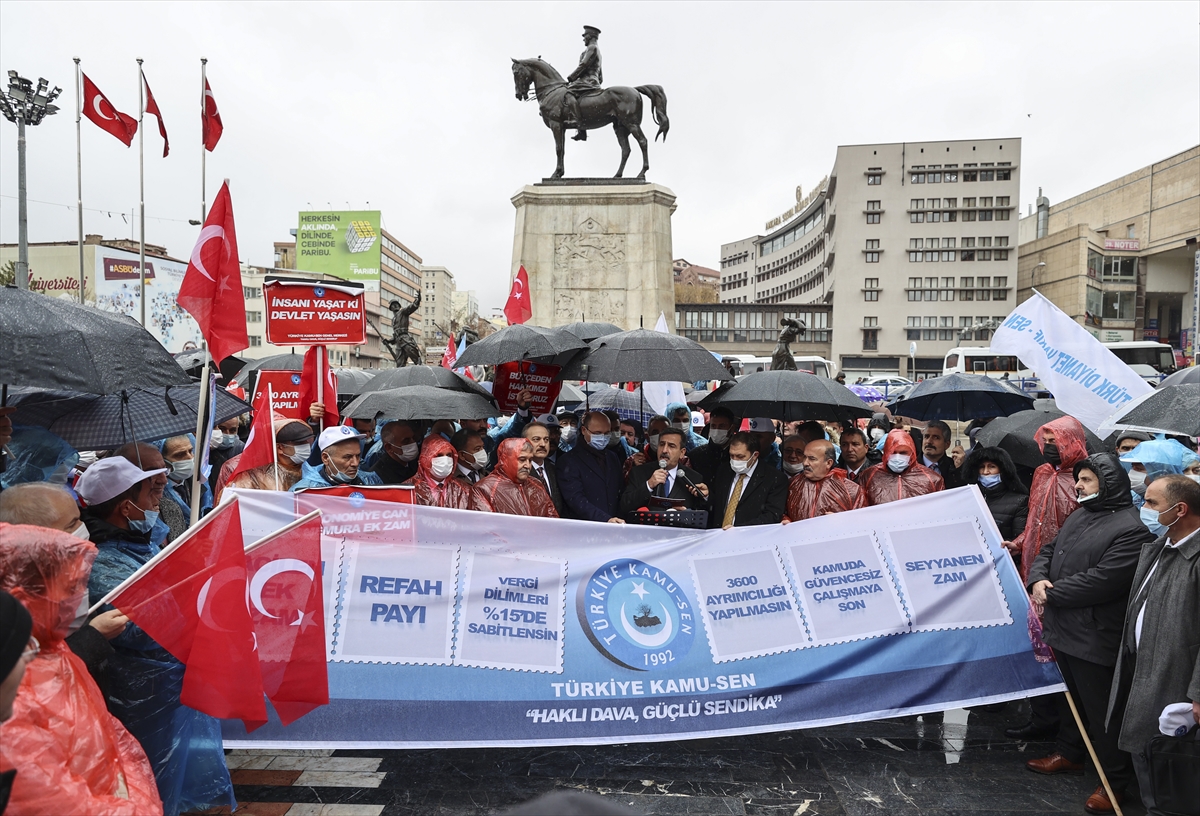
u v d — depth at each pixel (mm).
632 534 4090
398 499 4059
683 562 4109
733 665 3965
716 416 5738
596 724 3791
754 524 4844
